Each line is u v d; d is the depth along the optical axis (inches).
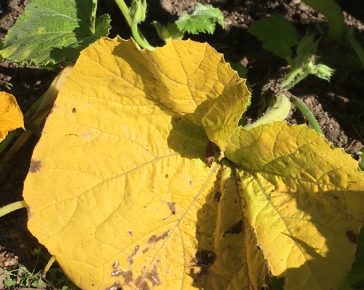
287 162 15.1
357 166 14.2
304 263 14.9
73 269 14.7
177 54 13.6
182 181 15.8
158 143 15.6
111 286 15.0
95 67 14.4
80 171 15.0
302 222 15.1
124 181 15.3
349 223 14.9
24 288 16.1
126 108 15.1
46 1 18.1
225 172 16.1
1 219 17.0
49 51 17.3
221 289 15.6
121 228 15.1
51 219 14.6
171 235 15.7
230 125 14.8
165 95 14.8
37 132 17.9
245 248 15.8
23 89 19.3
